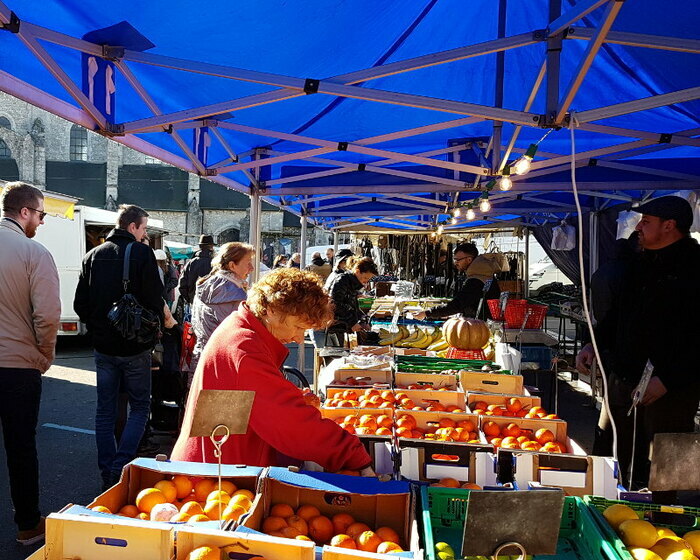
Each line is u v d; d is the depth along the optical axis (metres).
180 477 2.00
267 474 1.96
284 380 2.17
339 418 3.34
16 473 3.51
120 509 1.92
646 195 7.35
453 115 4.88
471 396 3.71
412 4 3.01
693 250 3.36
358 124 5.14
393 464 2.54
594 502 2.02
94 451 5.51
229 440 2.24
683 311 3.29
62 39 2.78
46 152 45.31
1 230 3.45
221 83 3.79
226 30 3.01
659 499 3.50
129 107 4.18
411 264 18.78
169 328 5.64
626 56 3.56
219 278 4.86
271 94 3.09
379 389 3.87
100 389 4.41
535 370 6.27
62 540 1.52
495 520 1.52
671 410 3.40
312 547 1.45
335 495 1.98
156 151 4.30
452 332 5.37
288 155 4.89
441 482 2.37
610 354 3.75
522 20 3.30
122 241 4.50
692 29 3.03
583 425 6.64
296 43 3.28
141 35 3.00
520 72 4.07
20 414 3.47
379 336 6.80
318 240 46.50
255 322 2.25
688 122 4.73
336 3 2.83
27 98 2.79
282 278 2.21
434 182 6.26
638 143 4.39
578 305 9.19
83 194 45.31
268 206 45.88
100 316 4.32
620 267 3.81
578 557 1.92
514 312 6.64
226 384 2.13
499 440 2.94
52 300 3.46
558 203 8.80
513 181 6.02
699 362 3.26
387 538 1.79
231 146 5.73
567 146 5.90
